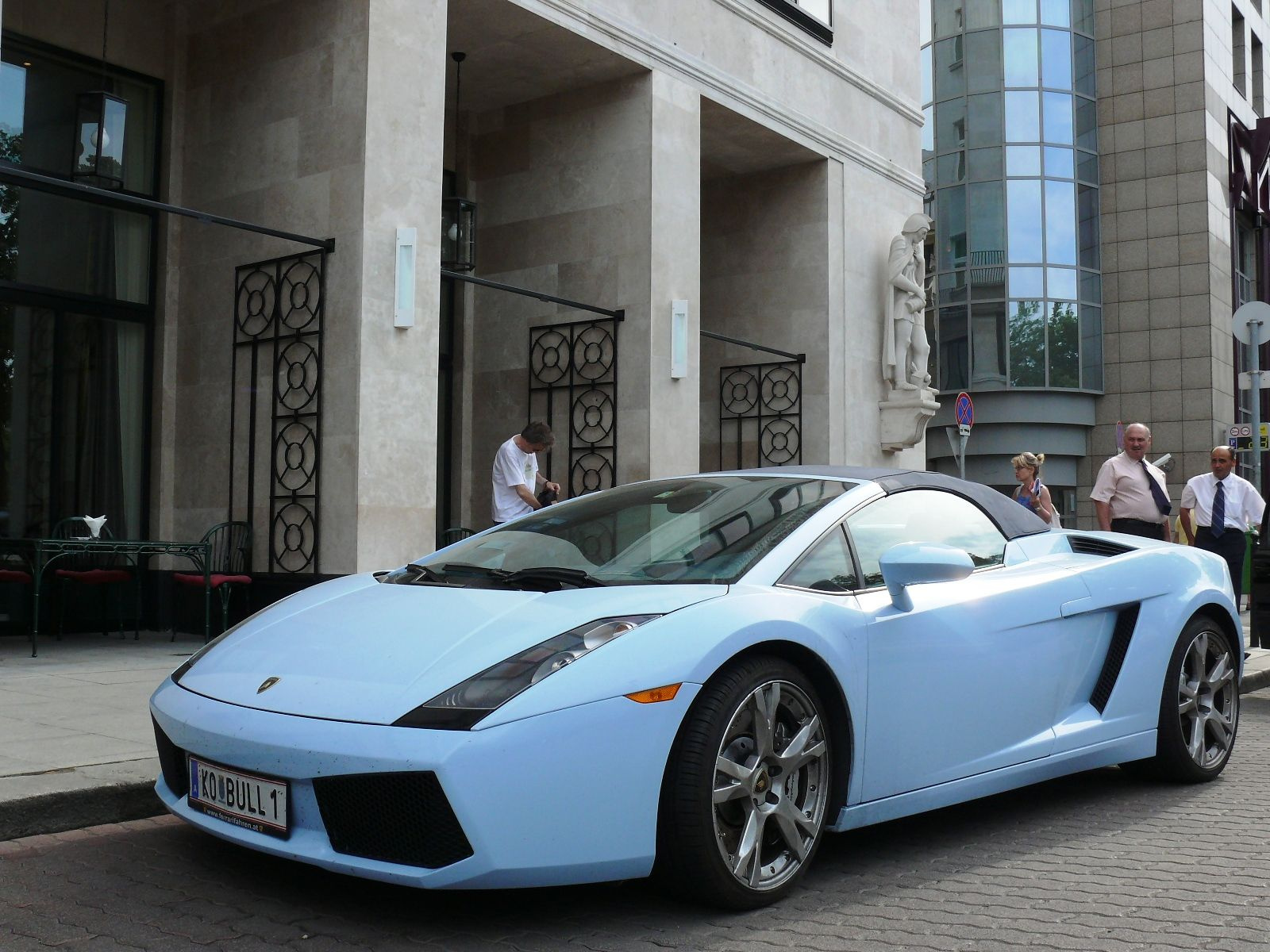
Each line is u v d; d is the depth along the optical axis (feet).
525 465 28.89
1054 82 92.99
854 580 11.85
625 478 34.86
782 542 11.71
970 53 93.66
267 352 28.45
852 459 43.91
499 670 9.45
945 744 12.15
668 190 35.73
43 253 28.73
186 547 25.98
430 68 28.35
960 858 12.07
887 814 11.55
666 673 9.64
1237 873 11.54
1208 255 90.33
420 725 8.97
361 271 26.66
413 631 10.41
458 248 32.99
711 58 37.88
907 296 45.88
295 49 28.48
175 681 11.10
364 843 9.21
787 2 41.14
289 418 27.73
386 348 26.96
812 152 42.70
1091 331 92.89
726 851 9.99
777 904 10.39
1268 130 97.55
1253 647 28.43
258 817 9.70
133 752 14.23
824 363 43.21
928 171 94.94
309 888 10.51
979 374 91.30
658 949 9.14
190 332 30.42
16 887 10.44
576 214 36.52
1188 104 91.56
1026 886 11.05
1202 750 15.83
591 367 35.83
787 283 44.14
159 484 30.19
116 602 29.99
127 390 30.35
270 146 28.84
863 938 9.50
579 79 36.01
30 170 28.66
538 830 8.99
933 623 12.10
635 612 10.19
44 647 26.05
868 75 45.88
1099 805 14.62
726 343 45.34
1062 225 92.22
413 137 27.86
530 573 11.64
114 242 30.09
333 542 26.63
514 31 32.68
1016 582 13.51
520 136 37.96
